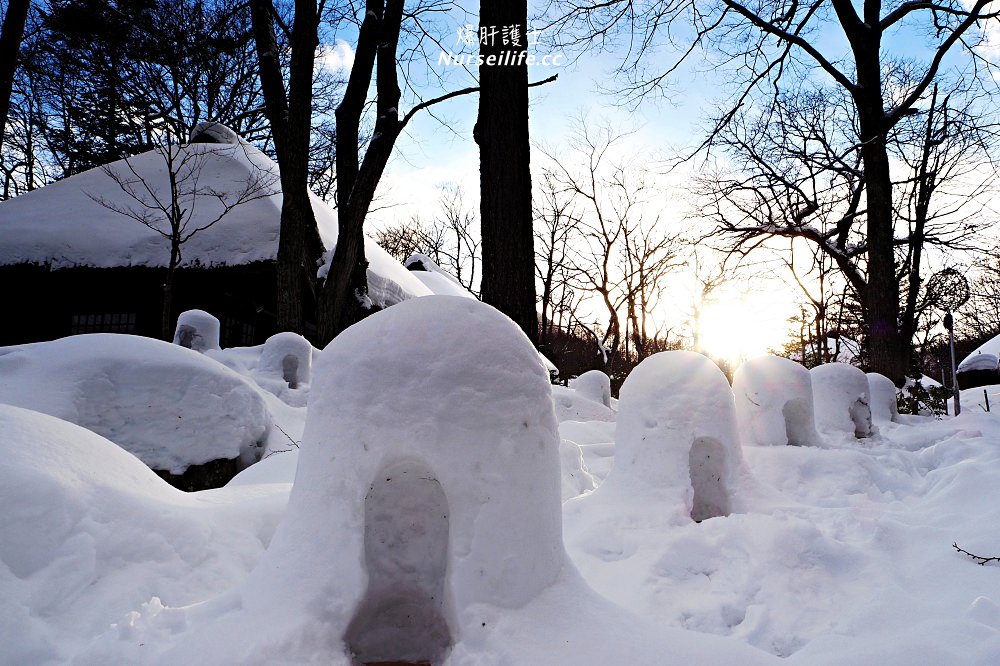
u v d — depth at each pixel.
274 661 2.18
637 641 2.45
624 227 36.78
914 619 3.58
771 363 8.73
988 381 37.91
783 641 3.54
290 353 12.45
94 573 3.01
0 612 2.63
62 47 20.59
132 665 2.23
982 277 44.25
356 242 14.70
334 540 2.44
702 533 4.71
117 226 17.62
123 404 6.58
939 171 24.70
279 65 16.58
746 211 25.88
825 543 4.46
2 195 28.09
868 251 18.53
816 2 18.75
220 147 20.50
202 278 17.31
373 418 2.53
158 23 18.78
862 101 18.64
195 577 3.22
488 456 2.53
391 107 14.97
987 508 5.19
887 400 14.12
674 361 5.78
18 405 5.98
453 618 2.40
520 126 10.12
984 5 16.41
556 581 2.67
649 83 16.80
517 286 9.83
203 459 6.87
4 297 17.48
